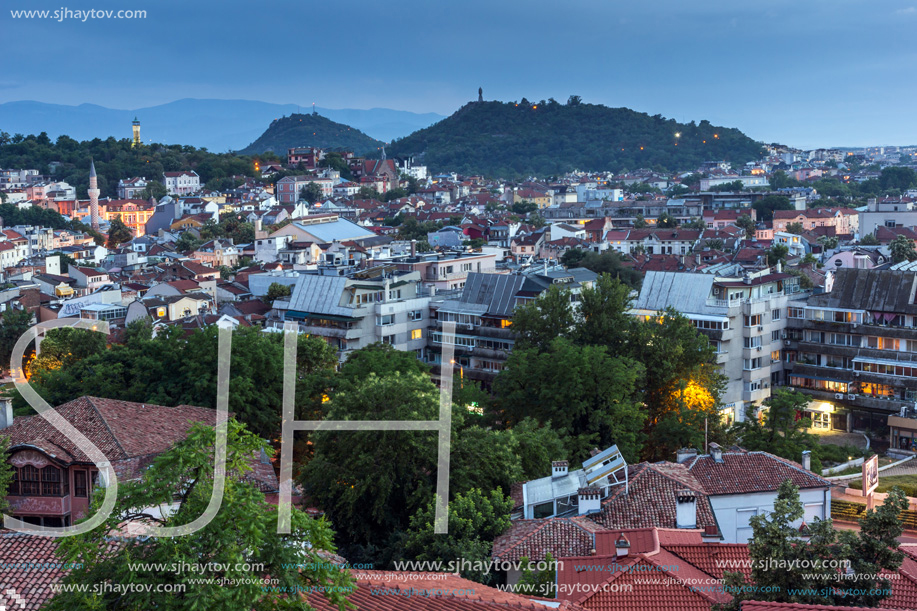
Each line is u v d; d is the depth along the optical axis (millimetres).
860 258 198625
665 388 90750
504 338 117312
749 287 117375
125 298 179000
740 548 44375
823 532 35000
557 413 79000
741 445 85938
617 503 53281
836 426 113688
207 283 183000
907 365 108750
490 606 33969
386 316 120125
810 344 117000
